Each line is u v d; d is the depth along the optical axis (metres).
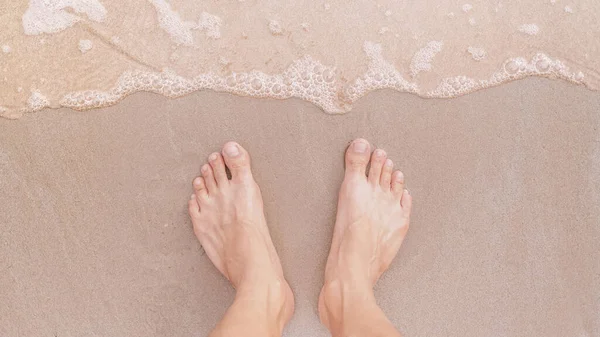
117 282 0.95
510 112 0.96
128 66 0.95
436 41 0.96
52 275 0.94
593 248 0.97
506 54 0.97
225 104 0.95
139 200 0.95
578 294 0.96
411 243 0.96
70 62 0.95
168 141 0.95
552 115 0.97
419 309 0.96
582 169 0.97
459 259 0.96
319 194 0.96
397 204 0.96
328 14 0.96
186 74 0.95
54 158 0.94
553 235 0.96
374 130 0.96
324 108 0.95
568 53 0.97
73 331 0.94
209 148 0.95
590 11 0.97
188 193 0.96
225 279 0.95
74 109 0.94
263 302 0.88
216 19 0.96
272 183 0.96
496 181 0.96
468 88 0.96
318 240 0.96
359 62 0.96
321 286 0.95
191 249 0.95
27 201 0.94
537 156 0.96
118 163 0.95
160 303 0.95
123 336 0.94
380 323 0.84
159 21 0.95
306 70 0.96
